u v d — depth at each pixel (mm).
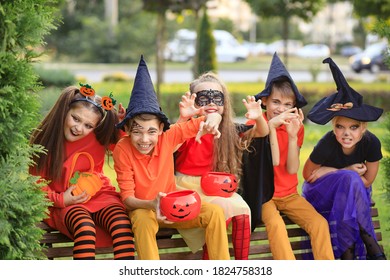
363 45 73875
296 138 6379
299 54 62594
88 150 6086
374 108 6465
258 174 6297
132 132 5777
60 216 5762
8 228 4977
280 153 6582
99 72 40062
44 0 5348
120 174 5863
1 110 5012
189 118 6242
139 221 5637
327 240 6277
